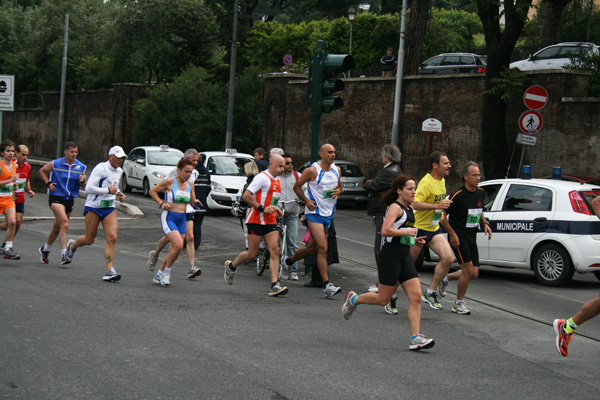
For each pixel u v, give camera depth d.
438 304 9.84
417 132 26.58
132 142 45.56
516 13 21.34
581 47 23.20
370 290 10.90
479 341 8.03
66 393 5.45
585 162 20.94
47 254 11.93
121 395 5.46
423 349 7.40
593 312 7.17
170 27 44.88
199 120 36.75
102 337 7.17
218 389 5.71
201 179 15.16
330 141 30.69
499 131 22.22
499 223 13.01
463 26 47.41
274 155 10.15
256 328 7.97
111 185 10.66
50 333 7.22
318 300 10.05
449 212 9.50
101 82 51.47
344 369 6.50
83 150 51.22
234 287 10.77
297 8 57.59
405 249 7.57
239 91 36.81
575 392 6.18
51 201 11.90
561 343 7.31
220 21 39.00
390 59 29.30
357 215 24.34
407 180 7.48
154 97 39.00
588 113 20.86
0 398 5.28
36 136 58.03
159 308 8.77
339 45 45.66
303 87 32.31
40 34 59.00
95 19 59.16
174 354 6.68
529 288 12.15
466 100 24.89
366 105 29.05
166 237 11.06
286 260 11.62
